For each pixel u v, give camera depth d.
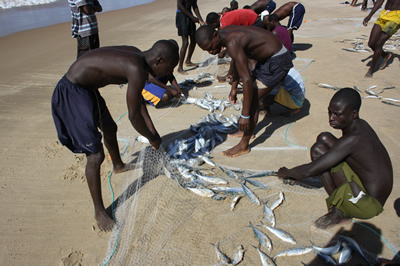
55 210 3.33
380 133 4.70
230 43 3.60
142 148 4.51
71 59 8.91
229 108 5.88
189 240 2.94
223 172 3.94
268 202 3.42
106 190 3.64
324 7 18.47
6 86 6.86
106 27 13.91
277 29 7.22
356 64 8.23
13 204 3.40
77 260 2.74
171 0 26.48
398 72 7.46
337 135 4.77
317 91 6.51
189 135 4.87
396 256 2.72
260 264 2.69
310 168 3.00
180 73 7.81
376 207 2.69
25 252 2.81
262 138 4.77
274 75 3.95
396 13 6.41
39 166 4.09
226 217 3.22
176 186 3.69
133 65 2.78
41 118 5.43
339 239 2.88
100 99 3.39
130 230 3.05
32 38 11.51
